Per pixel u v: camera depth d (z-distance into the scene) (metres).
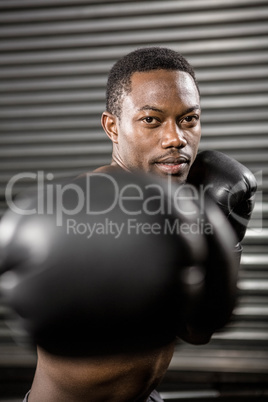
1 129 3.38
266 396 3.26
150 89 1.06
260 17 3.17
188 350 3.33
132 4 3.23
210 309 0.74
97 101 3.32
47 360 0.97
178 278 0.67
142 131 1.07
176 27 3.23
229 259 0.74
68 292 0.64
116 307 0.65
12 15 3.29
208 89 3.27
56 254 0.64
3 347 3.34
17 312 0.66
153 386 1.10
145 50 1.12
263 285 3.23
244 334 3.27
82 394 0.96
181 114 1.06
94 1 3.25
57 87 3.33
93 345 0.68
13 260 0.64
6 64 3.34
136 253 0.66
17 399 3.31
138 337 0.68
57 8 3.27
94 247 0.65
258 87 3.23
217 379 3.32
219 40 3.21
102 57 3.29
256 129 3.26
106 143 3.35
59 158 3.38
